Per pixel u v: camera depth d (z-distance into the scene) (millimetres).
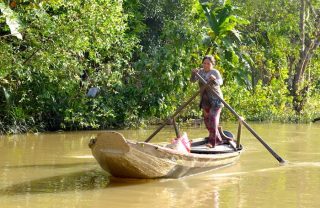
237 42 19156
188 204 6602
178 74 17000
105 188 7434
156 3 19406
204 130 16484
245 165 9609
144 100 16984
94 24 14672
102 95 16375
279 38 23344
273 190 7469
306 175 8656
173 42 17391
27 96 15094
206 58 9711
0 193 7078
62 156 10367
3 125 14398
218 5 20438
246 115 20906
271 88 22047
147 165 7715
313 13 23688
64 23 13992
